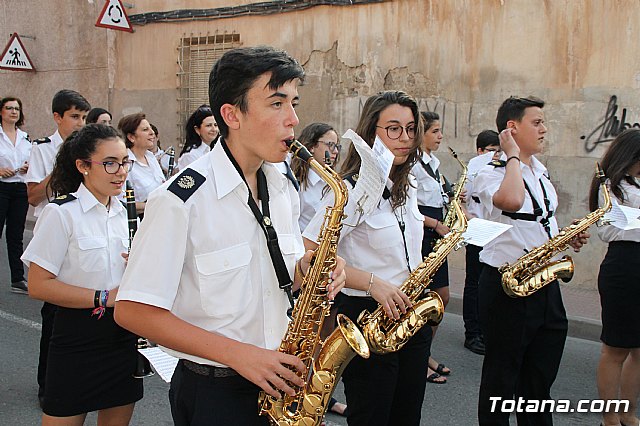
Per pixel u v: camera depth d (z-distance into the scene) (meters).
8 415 4.66
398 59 9.75
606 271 4.27
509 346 3.73
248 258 2.16
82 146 3.25
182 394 2.29
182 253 2.08
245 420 2.22
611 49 8.09
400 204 3.26
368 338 2.96
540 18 8.55
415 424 3.30
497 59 8.93
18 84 15.28
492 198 3.86
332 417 4.80
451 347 6.55
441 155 9.47
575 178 8.47
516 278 3.67
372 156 2.94
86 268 3.24
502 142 3.88
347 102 10.28
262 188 2.29
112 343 3.15
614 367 4.36
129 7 12.89
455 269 9.70
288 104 2.17
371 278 3.06
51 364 3.17
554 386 5.55
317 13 10.46
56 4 14.23
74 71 14.14
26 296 7.77
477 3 9.00
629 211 4.02
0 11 15.35
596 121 8.26
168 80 12.57
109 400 3.18
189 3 12.07
